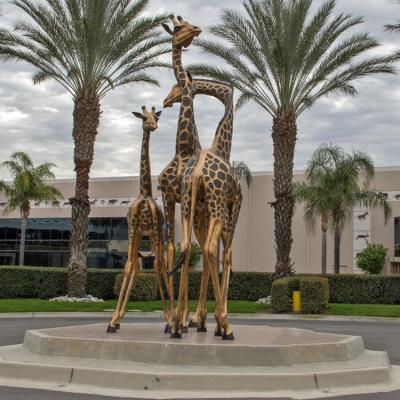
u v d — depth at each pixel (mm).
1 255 46938
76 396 7625
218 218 9891
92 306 24000
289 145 25297
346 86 24453
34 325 18141
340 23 23484
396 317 22359
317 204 31188
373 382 8656
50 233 45406
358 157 31219
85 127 24969
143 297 27141
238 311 24031
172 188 11203
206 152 10305
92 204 43406
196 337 10250
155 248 11570
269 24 23375
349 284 28578
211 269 9898
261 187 38469
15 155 39844
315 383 8219
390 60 23344
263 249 37938
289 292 24000
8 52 23391
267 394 7836
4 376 8805
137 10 23625
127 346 9016
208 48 24234
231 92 11711
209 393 7848
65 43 23719
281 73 24203
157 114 11992
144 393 7809
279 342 9711
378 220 35531
